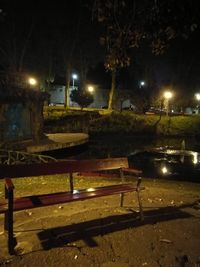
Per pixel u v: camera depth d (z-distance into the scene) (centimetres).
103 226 539
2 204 471
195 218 588
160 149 2803
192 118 4044
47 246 464
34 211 616
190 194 808
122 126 3775
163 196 766
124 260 429
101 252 448
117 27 569
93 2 567
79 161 560
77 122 3650
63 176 1135
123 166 618
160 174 1703
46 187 888
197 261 429
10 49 4272
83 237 495
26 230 521
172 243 480
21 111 2200
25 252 446
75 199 498
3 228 534
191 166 1955
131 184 598
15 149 1850
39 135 2347
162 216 596
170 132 3850
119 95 5034
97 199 711
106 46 605
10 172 482
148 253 449
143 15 545
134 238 495
